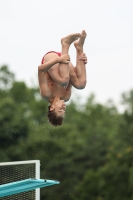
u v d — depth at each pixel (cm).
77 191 11562
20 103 14850
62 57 2712
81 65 2870
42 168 11700
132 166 10638
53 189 11475
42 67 2703
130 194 10500
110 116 15200
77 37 2820
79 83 2847
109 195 10725
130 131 11800
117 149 11600
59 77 2716
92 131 13138
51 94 2767
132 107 12125
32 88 15488
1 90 14788
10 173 4147
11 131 11756
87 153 12319
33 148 11731
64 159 11869
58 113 2717
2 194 3116
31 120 12744
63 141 12169
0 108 12262
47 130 12162
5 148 11669
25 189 3098
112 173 10769
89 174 11469
